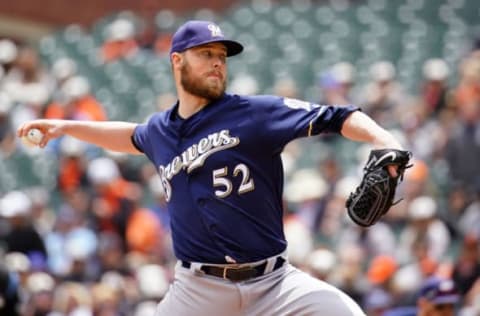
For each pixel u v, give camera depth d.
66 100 53.44
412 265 35.38
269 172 17.95
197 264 18.08
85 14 72.88
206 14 68.69
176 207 18.28
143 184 46.16
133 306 34.78
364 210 16.91
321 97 52.28
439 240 36.50
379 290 34.09
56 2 72.88
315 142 47.81
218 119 18.03
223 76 18.11
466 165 42.94
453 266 33.81
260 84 57.16
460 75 53.66
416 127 45.75
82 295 34.59
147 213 42.22
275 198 18.11
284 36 62.94
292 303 17.88
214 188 17.89
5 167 48.75
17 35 72.06
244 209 17.84
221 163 17.86
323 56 59.81
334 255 36.81
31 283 33.47
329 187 42.12
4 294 25.55
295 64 58.62
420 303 23.02
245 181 17.81
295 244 37.34
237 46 18.12
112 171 44.66
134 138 19.48
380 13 64.25
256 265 17.89
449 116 45.78
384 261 35.16
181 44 18.06
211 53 18.03
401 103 48.84
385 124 47.38
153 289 34.75
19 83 55.28
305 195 40.91
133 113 56.53
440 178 42.94
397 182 16.98
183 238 18.25
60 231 41.22
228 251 17.84
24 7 72.19
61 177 46.66
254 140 17.78
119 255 39.81
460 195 39.81
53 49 65.44
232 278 17.94
